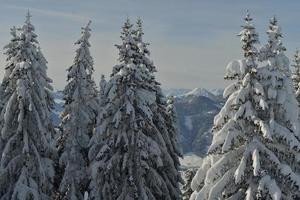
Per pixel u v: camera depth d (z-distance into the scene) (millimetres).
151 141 29078
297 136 20281
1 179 29922
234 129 20156
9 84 30547
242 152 20266
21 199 28766
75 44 35500
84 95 34969
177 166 35562
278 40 20906
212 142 20391
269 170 20172
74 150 33844
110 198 28719
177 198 32000
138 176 28547
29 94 29656
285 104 20328
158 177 29438
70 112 34656
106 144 28672
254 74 20250
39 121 29797
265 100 20250
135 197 28016
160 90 34250
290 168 19641
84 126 34625
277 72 20250
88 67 35562
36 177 30406
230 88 20656
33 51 30297
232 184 20438
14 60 30156
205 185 20391
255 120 19688
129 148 28578
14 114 30406
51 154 32250
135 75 28734
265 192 19406
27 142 29766
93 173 28625
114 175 28812
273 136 20000
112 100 28672
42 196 30391
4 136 29844
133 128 28094
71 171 33344
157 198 30391
